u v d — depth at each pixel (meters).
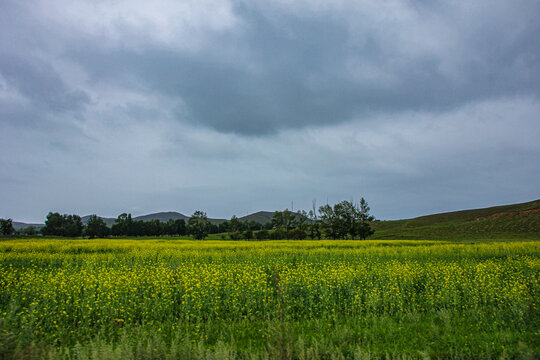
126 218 105.69
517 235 60.75
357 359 5.61
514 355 6.26
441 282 11.70
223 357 5.06
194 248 28.66
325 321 8.62
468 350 6.50
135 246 29.06
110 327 7.95
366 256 21.77
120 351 5.04
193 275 12.23
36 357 4.97
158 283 11.14
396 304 9.81
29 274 13.16
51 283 10.55
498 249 25.80
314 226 80.31
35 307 8.51
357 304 10.06
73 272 14.55
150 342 5.58
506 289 10.20
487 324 8.22
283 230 74.50
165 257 21.86
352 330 7.78
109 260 19.73
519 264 17.06
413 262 18.34
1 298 10.31
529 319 8.49
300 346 5.74
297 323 8.51
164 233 114.50
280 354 4.94
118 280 11.08
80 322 8.16
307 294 10.70
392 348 6.66
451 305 10.13
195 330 7.80
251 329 8.14
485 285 10.98
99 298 9.24
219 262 19.20
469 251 24.16
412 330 7.91
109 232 97.50
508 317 8.70
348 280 11.93
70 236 94.69
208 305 9.51
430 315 9.16
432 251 24.12
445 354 6.45
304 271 13.96
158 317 8.94
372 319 8.64
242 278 11.86
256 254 23.17
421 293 11.37
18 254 21.59
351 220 74.94
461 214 106.00
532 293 10.84
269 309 9.58
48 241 34.25
